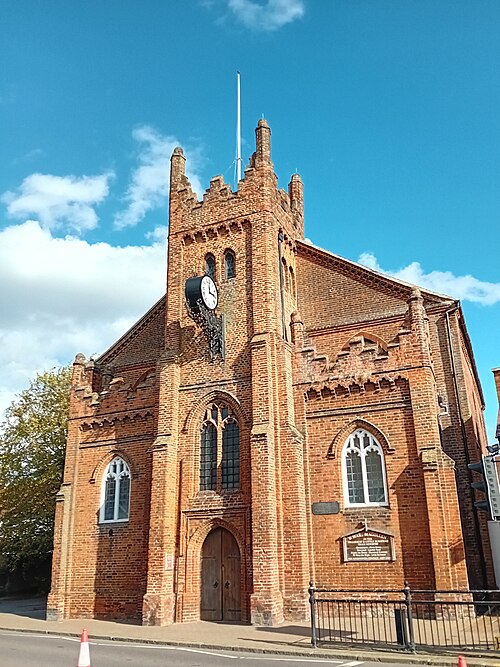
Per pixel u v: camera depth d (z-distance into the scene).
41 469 42.84
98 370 34.25
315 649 16.27
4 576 47.59
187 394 26.62
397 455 23.17
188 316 27.94
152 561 23.95
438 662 13.99
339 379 24.88
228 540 23.91
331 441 24.42
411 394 23.44
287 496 23.52
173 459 25.62
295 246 31.78
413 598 21.42
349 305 30.03
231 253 28.47
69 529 27.73
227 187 29.22
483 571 24.05
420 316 24.28
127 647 18.00
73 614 26.34
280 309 27.19
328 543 23.23
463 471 25.75
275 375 25.19
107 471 28.19
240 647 17.11
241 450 24.59
